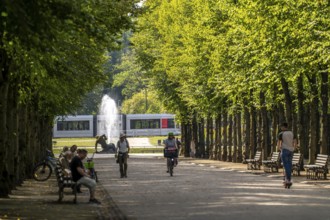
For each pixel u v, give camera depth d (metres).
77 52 33.31
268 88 56.03
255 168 59.00
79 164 29.20
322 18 41.06
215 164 74.62
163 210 23.92
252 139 71.31
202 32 70.25
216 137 89.06
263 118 65.25
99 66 41.31
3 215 23.80
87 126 171.50
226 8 62.75
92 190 29.11
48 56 26.09
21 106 44.12
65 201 29.92
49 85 40.09
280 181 41.19
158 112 199.25
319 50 41.09
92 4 24.06
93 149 139.38
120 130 172.75
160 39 97.50
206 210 23.27
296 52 44.56
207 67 71.06
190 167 67.62
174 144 51.34
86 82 40.06
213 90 75.50
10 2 16.16
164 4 91.94
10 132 36.66
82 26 20.64
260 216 20.80
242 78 57.50
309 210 22.67
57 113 60.94
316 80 53.31
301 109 53.47
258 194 30.38
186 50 73.69
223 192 32.16
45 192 36.94
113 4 29.36
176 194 31.80
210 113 83.88
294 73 47.06
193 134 102.94
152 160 92.88
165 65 87.06
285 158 34.41
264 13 45.53
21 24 16.59
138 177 50.12
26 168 50.88
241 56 55.03
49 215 23.77
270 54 46.97
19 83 36.66
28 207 27.16
